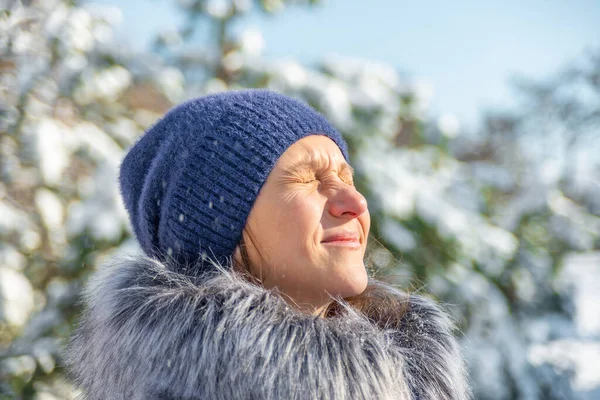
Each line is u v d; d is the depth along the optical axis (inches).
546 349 133.0
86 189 106.3
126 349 37.7
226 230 41.4
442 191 125.6
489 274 119.4
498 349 115.1
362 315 42.7
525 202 140.5
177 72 118.5
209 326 35.9
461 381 45.8
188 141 42.8
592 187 169.2
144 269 41.9
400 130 134.8
